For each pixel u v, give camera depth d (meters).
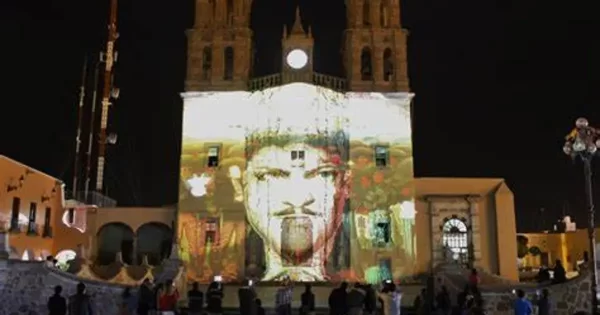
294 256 46.22
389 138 48.31
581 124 30.55
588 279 31.75
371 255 46.25
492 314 32.31
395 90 49.16
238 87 49.03
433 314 29.44
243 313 26.38
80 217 51.06
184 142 48.28
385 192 47.38
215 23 50.50
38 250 47.06
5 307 29.80
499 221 48.31
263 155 47.78
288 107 48.09
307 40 49.31
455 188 49.34
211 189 47.44
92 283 30.92
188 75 49.28
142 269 41.84
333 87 49.28
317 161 47.50
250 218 47.16
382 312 27.36
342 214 47.12
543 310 26.56
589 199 29.88
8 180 42.16
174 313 24.28
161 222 51.41
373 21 50.78
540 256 65.31
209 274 45.94
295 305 39.84
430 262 47.72
